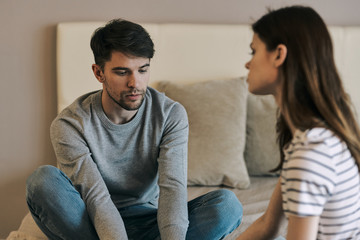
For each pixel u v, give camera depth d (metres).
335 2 2.46
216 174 2.15
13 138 2.47
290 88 1.01
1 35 2.37
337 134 0.98
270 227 1.27
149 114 1.58
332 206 0.98
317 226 0.97
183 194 1.50
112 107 1.52
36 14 2.37
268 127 2.28
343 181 0.97
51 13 2.38
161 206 1.48
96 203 1.45
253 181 2.24
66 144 1.52
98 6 2.39
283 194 1.01
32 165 2.50
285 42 1.02
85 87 2.32
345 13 2.47
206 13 2.44
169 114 1.60
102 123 1.54
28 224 1.83
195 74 2.38
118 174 1.60
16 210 2.54
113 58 1.41
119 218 1.44
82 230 1.45
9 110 2.44
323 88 1.00
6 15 2.36
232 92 2.25
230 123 2.19
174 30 2.35
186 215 1.46
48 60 2.41
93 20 2.39
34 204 1.43
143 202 1.67
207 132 2.17
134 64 1.42
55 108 2.45
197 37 2.36
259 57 1.07
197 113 2.20
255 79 1.09
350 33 2.40
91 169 1.50
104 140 1.56
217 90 2.25
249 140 2.29
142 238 1.61
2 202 2.52
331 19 2.47
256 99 2.32
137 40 1.40
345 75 2.41
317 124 0.98
